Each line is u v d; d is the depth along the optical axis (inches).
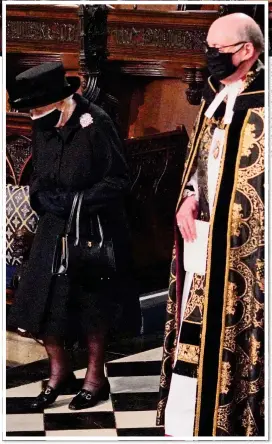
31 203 190.7
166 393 167.8
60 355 196.1
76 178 185.8
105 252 186.2
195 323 159.5
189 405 160.4
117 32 266.1
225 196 151.9
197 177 159.6
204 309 153.7
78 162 185.8
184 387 161.0
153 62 268.5
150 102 291.3
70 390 202.8
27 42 269.3
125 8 271.7
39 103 183.5
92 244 186.1
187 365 160.4
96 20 209.2
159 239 270.7
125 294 194.2
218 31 150.1
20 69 274.1
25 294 189.8
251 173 150.9
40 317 187.5
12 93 188.7
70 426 185.5
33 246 191.3
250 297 152.3
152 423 187.2
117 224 191.8
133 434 181.9
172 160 273.9
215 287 153.0
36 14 265.4
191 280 160.6
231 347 153.4
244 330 153.3
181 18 260.2
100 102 209.6
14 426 184.2
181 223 159.5
